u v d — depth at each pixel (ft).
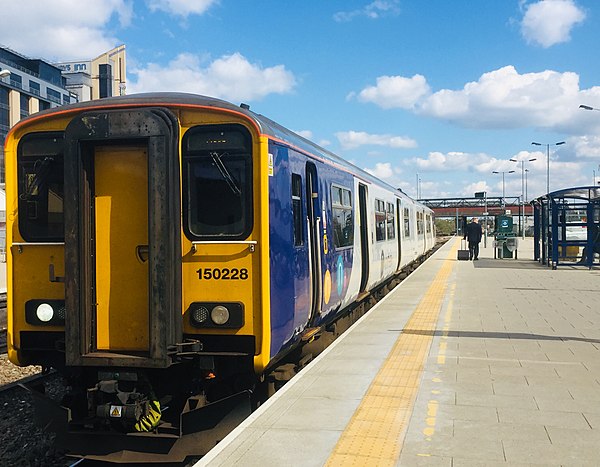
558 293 48.83
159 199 18.08
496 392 20.43
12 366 33.12
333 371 23.54
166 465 19.97
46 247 20.10
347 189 33.27
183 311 19.11
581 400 19.47
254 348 18.88
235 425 19.30
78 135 18.49
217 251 18.99
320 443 15.81
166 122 18.47
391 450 15.29
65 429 19.42
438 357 25.84
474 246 92.17
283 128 23.71
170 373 19.63
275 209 19.70
